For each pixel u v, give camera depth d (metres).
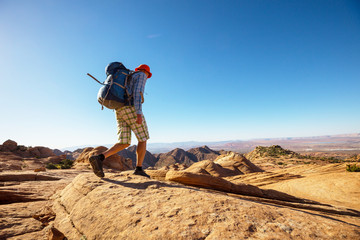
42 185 5.93
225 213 1.67
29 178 7.68
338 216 3.72
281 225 1.43
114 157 28.84
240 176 19.17
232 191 4.48
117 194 2.41
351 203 9.33
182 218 1.65
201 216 1.65
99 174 3.02
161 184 2.71
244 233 1.34
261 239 1.26
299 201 5.02
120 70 3.05
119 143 3.16
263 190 4.94
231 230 1.39
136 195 2.31
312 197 11.26
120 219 1.83
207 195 2.16
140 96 3.02
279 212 1.69
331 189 11.50
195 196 2.13
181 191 2.35
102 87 2.96
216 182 4.38
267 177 17.52
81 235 1.97
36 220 2.63
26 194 4.29
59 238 1.96
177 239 1.37
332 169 16.48
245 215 1.62
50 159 44.06
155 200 2.11
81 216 2.22
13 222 2.47
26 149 56.47
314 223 1.44
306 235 1.27
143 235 1.51
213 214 1.66
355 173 13.38
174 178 4.44
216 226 1.47
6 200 3.81
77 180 3.37
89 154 30.25
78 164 28.58
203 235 1.38
